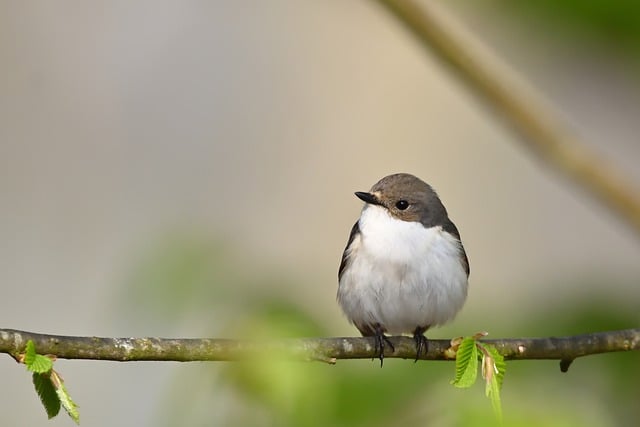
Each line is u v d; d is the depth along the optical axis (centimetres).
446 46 777
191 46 1468
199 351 712
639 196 749
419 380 806
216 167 1416
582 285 887
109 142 1411
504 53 973
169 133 1427
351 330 1019
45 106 1407
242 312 813
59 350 654
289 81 1465
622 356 859
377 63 1477
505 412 762
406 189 985
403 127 1448
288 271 875
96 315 1311
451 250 970
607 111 1328
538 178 1434
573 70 927
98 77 1436
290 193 1408
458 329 861
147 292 863
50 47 1431
